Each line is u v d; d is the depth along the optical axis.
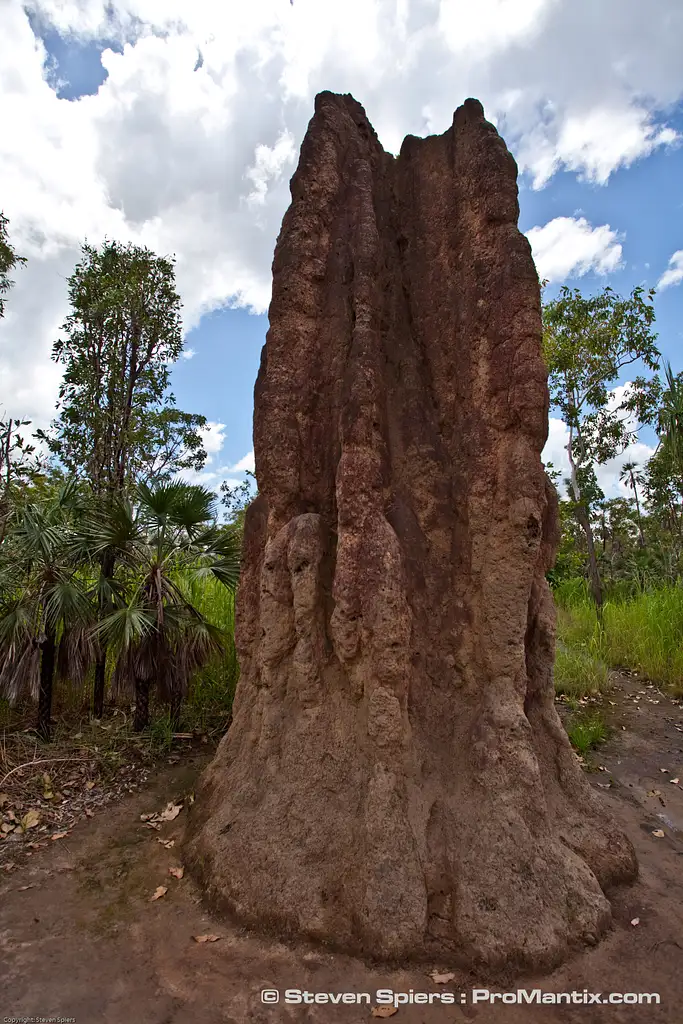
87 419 15.64
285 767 3.91
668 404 9.75
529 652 4.39
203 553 6.75
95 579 6.79
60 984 3.05
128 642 5.78
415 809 3.65
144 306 16.31
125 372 16.45
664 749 6.63
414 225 4.86
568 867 3.51
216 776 4.54
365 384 4.15
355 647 3.87
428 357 4.60
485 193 4.35
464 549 4.23
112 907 3.69
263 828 3.74
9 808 4.85
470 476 4.20
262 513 4.78
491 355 4.18
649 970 3.15
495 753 3.73
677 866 4.21
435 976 3.08
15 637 5.75
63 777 5.42
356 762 3.81
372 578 3.84
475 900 3.31
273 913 3.42
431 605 4.23
